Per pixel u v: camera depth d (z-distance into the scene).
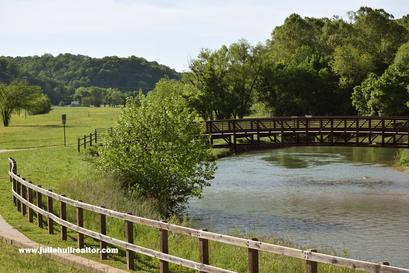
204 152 29.80
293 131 47.62
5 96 101.75
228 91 87.75
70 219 19.38
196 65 87.00
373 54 114.31
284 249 9.27
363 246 23.73
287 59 111.56
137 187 28.08
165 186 29.00
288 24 134.38
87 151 44.69
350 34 129.62
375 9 130.12
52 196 16.36
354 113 97.88
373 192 37.78
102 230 13.89
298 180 42.84
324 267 14.02
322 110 98.62
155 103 30.58
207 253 10.95
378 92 79.50
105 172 29.30
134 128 29.53
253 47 89.56
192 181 29.91
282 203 33.69
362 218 29.59
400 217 29.80
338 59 100.25
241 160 56.69
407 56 88.25
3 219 18.91
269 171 47.94
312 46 128.88
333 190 38.38
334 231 26.55
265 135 48.12
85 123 103.50
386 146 44.34
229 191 37.84
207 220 28.81
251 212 30.94
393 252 22.80
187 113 30.53
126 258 13.48
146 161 28.81
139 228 18.25
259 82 91.94
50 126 95.44
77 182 25.77
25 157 43.19
